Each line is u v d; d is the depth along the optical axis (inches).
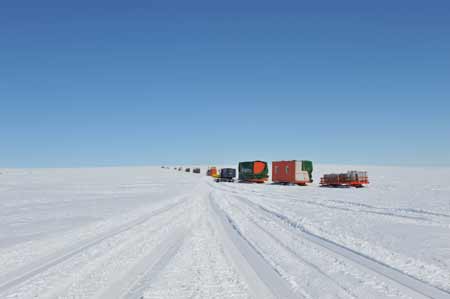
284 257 371.9
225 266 335.9
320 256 376.2
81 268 331.3
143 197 1204.5
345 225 581.6
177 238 478.9
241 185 2059.5
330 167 4987.7
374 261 354.0
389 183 2121.1
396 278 297.0
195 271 319.3
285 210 797.9
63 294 260.1
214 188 1736.0
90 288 273.3
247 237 483.8
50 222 636.1
